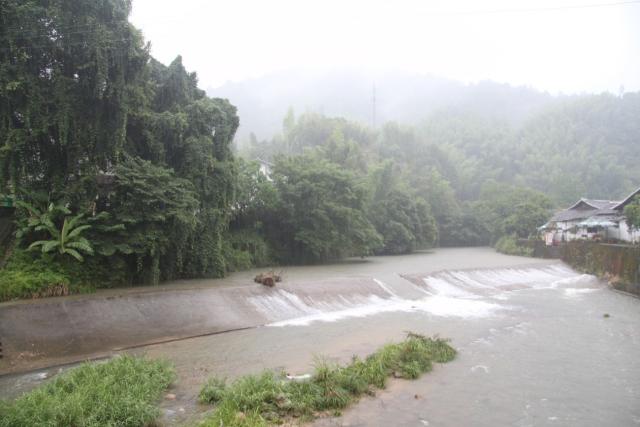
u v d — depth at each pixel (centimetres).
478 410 1029
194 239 2475
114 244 2000
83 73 1955
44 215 1870
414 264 3894
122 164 2114
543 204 6372
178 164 2464
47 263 1848
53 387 1027
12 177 1823
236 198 3108
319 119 8700
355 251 4453
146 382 1072
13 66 1759
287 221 3753
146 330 1612
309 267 3547
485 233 7731
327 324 1870
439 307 2281
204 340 1602
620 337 1714
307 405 993
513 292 2883
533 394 1132
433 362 1362
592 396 1125
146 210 2083
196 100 2684
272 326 1830
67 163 2011
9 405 927
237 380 1125
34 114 1828
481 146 12888
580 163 11381
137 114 2209
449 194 8094
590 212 5369
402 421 962
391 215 5816
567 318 2056
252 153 7294
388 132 10119
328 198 3884
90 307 1611
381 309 2208
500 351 1509
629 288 2867
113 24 1978
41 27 1828
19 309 1466
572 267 4072
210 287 2069
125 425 883
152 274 2159
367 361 1302
